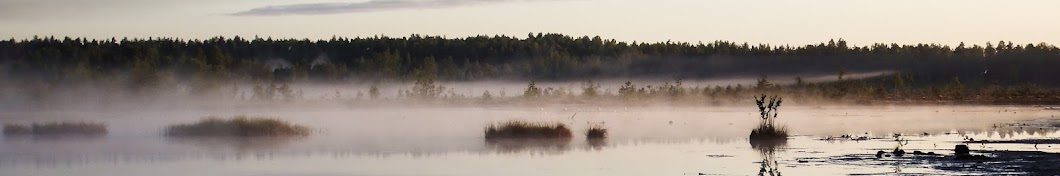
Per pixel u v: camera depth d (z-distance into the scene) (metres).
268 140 50.81
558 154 40.97
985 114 81.56
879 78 195.00
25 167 37.53
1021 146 40.75
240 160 39.34
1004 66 197.00
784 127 53.03
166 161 39.28
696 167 34.81
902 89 158.50
